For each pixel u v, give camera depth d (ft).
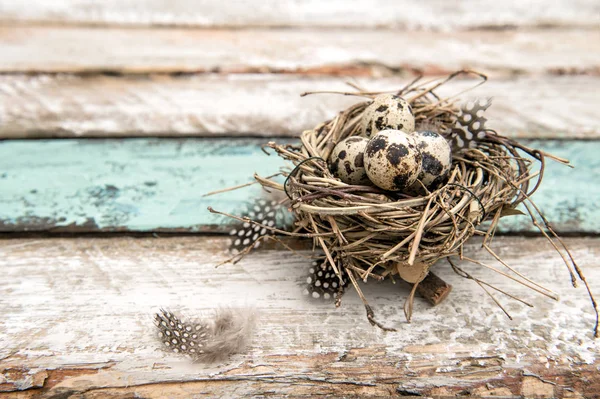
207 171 1.82
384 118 1.59
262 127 1.96
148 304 1.53
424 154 1.51
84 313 1.51
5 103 2.04
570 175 1.80
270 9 2.62
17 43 2.31
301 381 1.42
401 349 1.45
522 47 2.36
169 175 1.81
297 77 2.17
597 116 2.00
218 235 1.67
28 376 1.42
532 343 1.46
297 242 1.65
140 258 1.62
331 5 2.67
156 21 2.51
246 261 1.61
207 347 1.43
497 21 2.58
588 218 1.70
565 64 2.24
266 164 1.84
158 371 1.43
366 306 1.43
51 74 2.16
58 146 1.89
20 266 1.60
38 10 2.54
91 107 2.03
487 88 2.12
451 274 1.58
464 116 1.55
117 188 1.77
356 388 1.42
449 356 1.44
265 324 1.49
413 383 1.42
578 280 1.57
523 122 1.98
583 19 2.59
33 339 1.47
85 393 1.42
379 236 1.44
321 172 1.51
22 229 1.67
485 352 1.45
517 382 1.42
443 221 1.43
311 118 2.00
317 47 2.34
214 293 1.55
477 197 1.45
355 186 1.47
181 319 1.49
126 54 2.26
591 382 1.42
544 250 1.63
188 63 2.22
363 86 2.13
